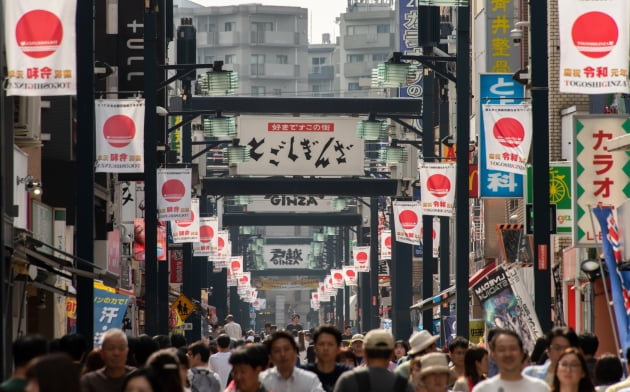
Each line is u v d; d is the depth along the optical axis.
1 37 40.12
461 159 76.81
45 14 48.25
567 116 85.44
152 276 83.62
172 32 119.69
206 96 132.12
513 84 82.56
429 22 94.56
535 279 59.12
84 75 59.69
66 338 38.25
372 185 133.38
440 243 105.56
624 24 49.03
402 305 138.38
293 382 33.31
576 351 30.38
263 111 133.00
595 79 49.06
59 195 89.38
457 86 77.75
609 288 70.69
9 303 58.78
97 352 37.50
